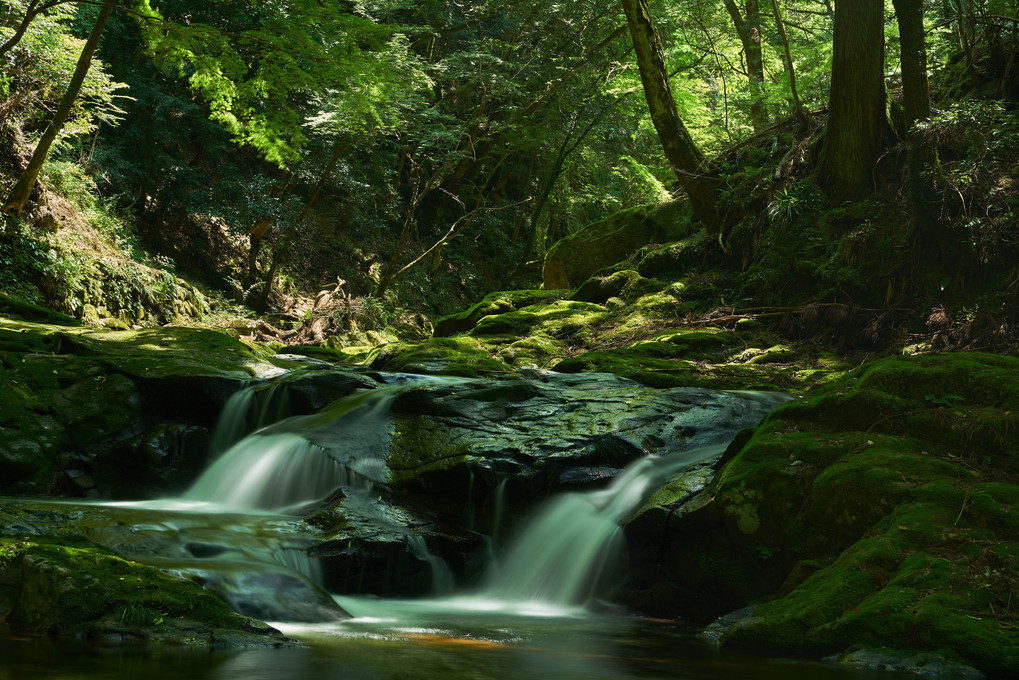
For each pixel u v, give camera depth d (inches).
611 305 534.3
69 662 138.6
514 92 904.9
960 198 403.9
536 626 205.6
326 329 725.3
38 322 479.8
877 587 170.6
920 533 175.6
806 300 462.3
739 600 213.0
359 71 553.0
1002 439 202.4
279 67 546.3
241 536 231.3
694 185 540.1
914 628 154.4
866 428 223.0
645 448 277.4
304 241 928.9
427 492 275.0
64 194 654.5
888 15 643.5
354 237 996.6
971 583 160.2
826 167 480.4
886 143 478.0
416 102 847.1
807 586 181.8
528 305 571.8
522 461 270.4
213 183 805.9
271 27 535.2
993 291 389.7
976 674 144.3
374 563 242.2
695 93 874.1
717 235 535.2
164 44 529.7
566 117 991.6
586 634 194.9
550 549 253.8
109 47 730.8
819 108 543.5
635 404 308.2
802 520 201.6
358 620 204.1
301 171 840.9
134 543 211.0
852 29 459.2
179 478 329.7
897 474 192.4
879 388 229.6
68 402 339.9
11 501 245.8
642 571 234.4
